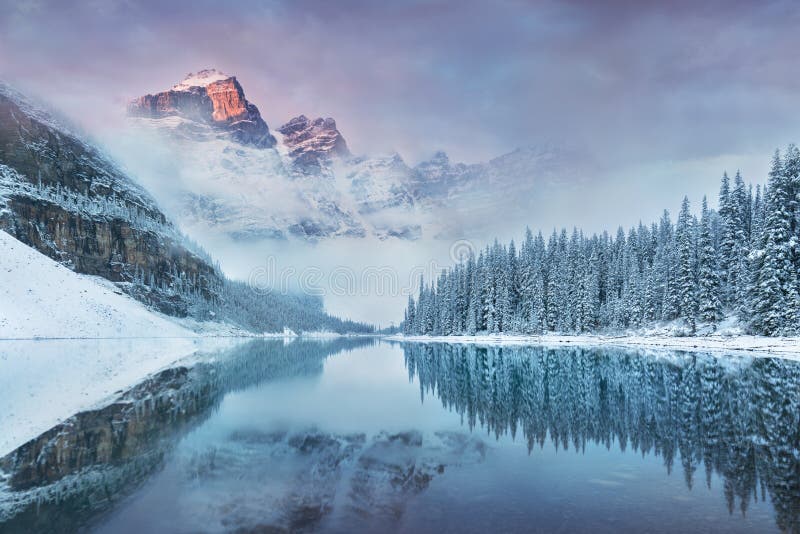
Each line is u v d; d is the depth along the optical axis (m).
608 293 99.50
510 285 115.06
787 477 10.42
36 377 28.88
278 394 24.72
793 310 52.69
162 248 174.25
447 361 51.78
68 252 130.25
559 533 7.35
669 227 108.62
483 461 11.94
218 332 167.75
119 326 97.25
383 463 11.65
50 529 7.48
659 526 7.69
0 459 11.84
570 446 13.51
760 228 60.91
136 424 16.36
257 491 9.47
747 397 21.78
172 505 8.60
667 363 40.81
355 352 75.50
